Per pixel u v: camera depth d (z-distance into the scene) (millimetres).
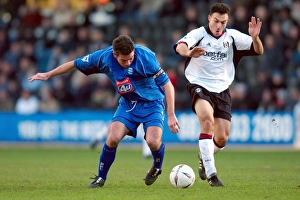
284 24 75562
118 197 25812
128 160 49469
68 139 68938
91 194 26984
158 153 29562
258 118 66000
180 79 71688
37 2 87562
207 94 31094
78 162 47281
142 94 29172
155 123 29188
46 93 74938
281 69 73125
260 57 73688
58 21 84562
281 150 62406
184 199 25047
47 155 55219
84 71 29406
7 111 76188
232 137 66188
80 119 68562
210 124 30109
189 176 29109
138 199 25141
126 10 84500
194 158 51188
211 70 31359
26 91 73688
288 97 69750
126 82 28734
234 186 29844
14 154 56656
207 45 31156
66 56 77938
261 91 70062
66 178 34906
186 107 71188
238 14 72438
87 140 68375
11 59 80750
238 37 31281
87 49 77562
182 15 79062
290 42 74125
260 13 74125
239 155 55156
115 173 37875
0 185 31109
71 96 75188
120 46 27188
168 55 76312
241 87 70562
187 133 66750
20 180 33719
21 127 70188
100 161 29688
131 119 29344
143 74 28641
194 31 31062
